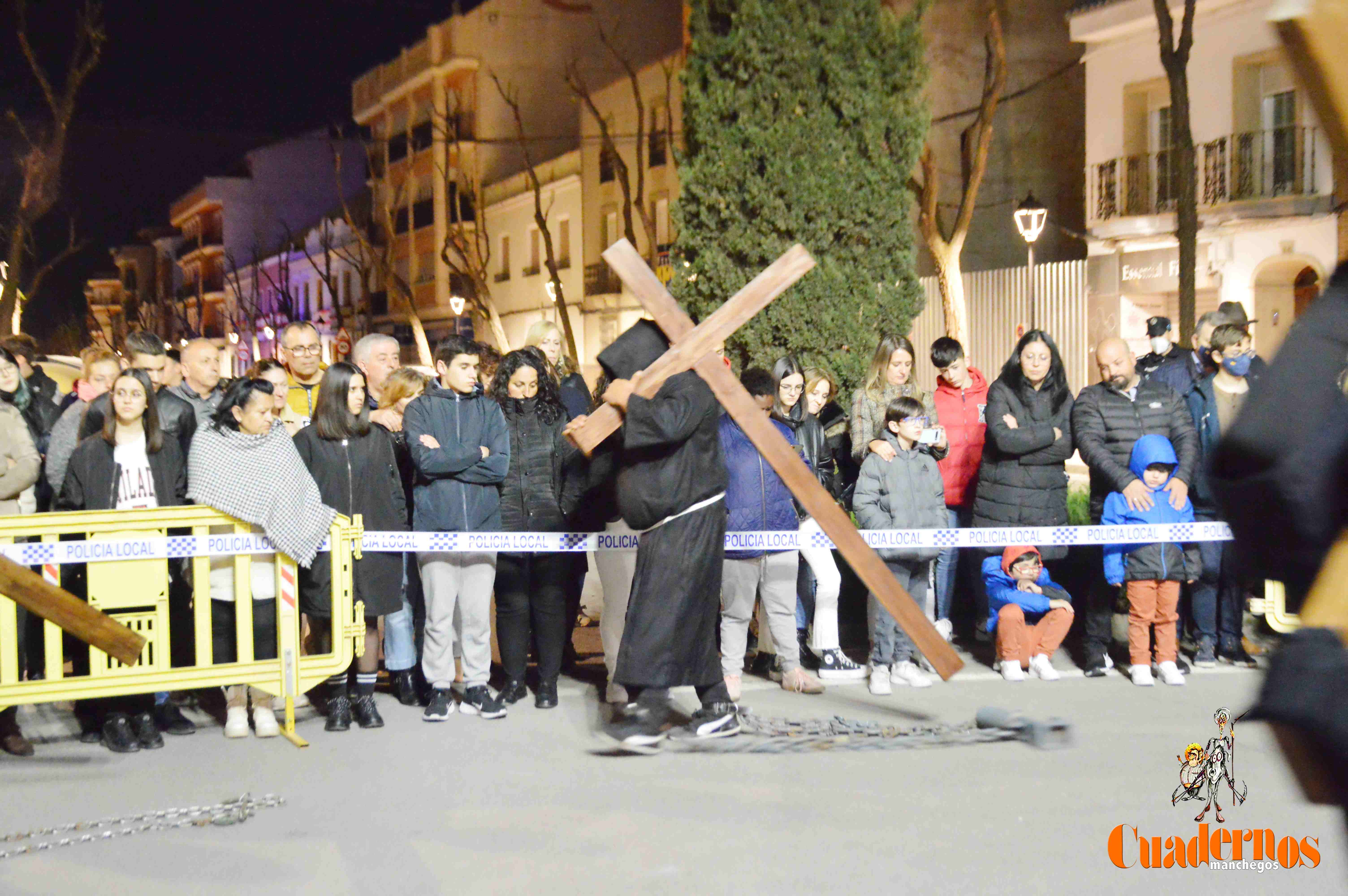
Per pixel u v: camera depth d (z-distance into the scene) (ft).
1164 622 22.63
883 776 16.62
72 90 68.18
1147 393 23.47
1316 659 5.35
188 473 19.51
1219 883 12.69
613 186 116.98
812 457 23.72
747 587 21.33
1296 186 58.54
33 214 68.69
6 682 18.17
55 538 18.62
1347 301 5.78
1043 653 23.35
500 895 12.51
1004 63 51.03
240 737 19.69
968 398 26.25
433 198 158.30
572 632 25.41
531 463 21.76
